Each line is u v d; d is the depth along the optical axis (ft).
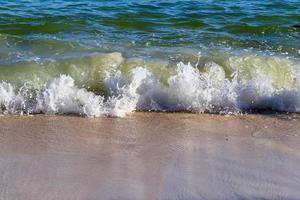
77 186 19.22
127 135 24.27
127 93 27.91
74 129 24.94
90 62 29.66
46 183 19.40
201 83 28.66
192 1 48.60
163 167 20.83
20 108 27.17
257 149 22.79
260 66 30.17
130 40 36.22
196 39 37.14
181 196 18.56
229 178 19.93
